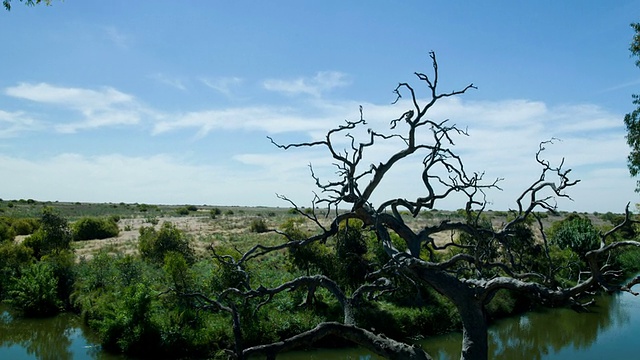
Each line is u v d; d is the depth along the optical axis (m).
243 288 26.28
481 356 10.55
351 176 12.20
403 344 10.51
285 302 27.39
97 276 32.25
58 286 32.91
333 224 12.61
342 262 29.00
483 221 28.06
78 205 139.38
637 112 26.39
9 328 29.02
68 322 30.02
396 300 30.61
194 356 23.73
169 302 26.44
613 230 10.12
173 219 90.75
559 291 9.99
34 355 24.78
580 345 28.59
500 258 24.31
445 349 26.72
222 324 24.91
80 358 24.19
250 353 9.88
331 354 25.31
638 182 26.94
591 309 36.72
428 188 12.45
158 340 24.03
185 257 36.41
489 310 33.25
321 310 27.34
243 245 46.44
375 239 29.14
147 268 33.81
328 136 12.27
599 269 10.03
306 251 29.03
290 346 10.23
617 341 29.27
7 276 34.31
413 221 65.56
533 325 32.59
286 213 122.25
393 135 12.33
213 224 78.06
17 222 57.66
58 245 39.91
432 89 12.09
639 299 39.47
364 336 10.72
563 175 11.53
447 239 49.69
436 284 10.99
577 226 44.44
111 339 24.86
